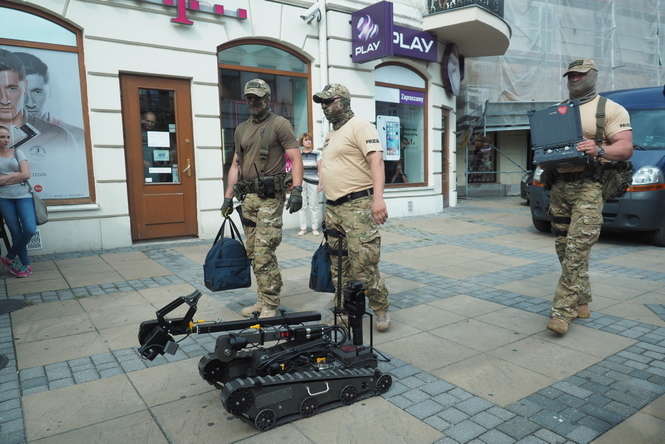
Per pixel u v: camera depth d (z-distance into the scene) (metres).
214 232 7.86
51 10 6.36
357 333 2.82
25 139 6.44
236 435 2.37
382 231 8.83
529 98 16.55
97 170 6.84
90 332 3.77
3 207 5.23
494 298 4.67
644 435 2.35
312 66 8.98
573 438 2.33
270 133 3.83
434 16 10.14
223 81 8.09
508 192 17.70
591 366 3.14
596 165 3.54
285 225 8.84
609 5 18.12
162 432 2.39
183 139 7.57
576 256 3.59
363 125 3.37
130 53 6.95
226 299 4.67
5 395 2.76
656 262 6.18
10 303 4.48
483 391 2.80
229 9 7.75
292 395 2.45
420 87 11.02
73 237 6.76
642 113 7.70
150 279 5.38
